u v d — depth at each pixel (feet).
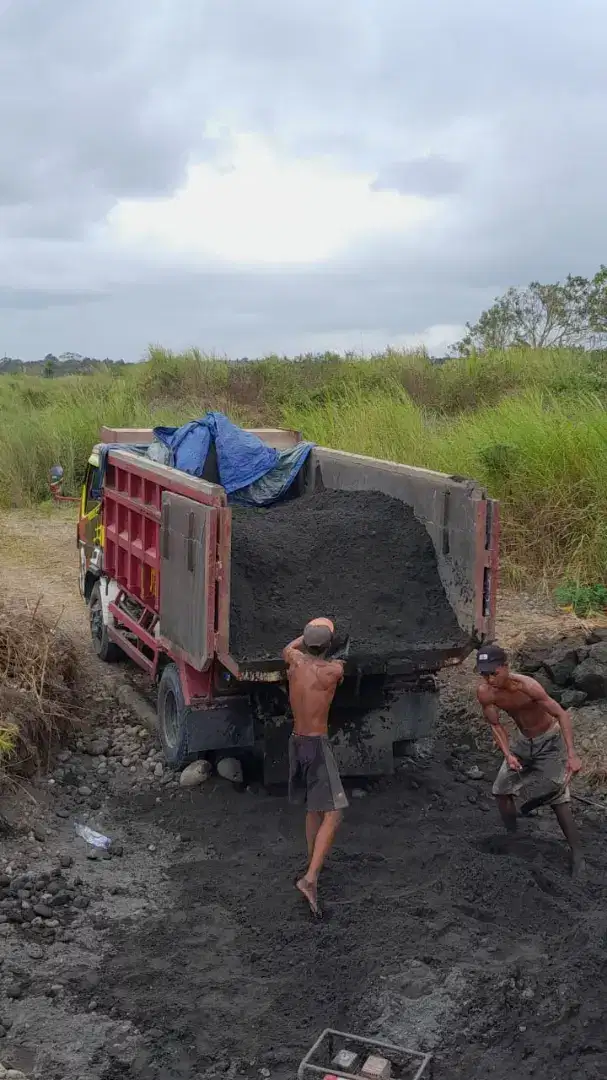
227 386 76.84
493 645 20.95
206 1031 14.92
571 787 23.95
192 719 22.71
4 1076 13.65
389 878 19.38
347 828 21.44
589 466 38.37
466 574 23.04
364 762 23.45
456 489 23.35
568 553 37.55
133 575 27.50
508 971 15.83
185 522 22.20
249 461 29.68
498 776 21.01
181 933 17.52
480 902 18.20
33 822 21.58
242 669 21.07
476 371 69.46
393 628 23.02
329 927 17.52
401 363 73.36
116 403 67.77
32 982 16.10
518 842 20.80
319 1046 14.47
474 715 27.99
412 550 24.49
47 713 24.91
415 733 23.85
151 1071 14.14
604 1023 14.71
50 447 61.05
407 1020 14.99
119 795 23.38
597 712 26.68
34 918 17.95
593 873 19.75
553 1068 14.03
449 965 16.29
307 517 25.57
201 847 20.80
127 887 19.24
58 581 42.27
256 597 22.90
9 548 48.24
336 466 29.27
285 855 20.25
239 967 16.56
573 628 31.63
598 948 16.19
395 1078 13.82
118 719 27.53
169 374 77.97
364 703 23.32
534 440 40.37
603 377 58.54
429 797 23.32
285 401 72.18
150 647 25.96
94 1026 15.06
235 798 22.93
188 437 29.66
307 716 19.04
